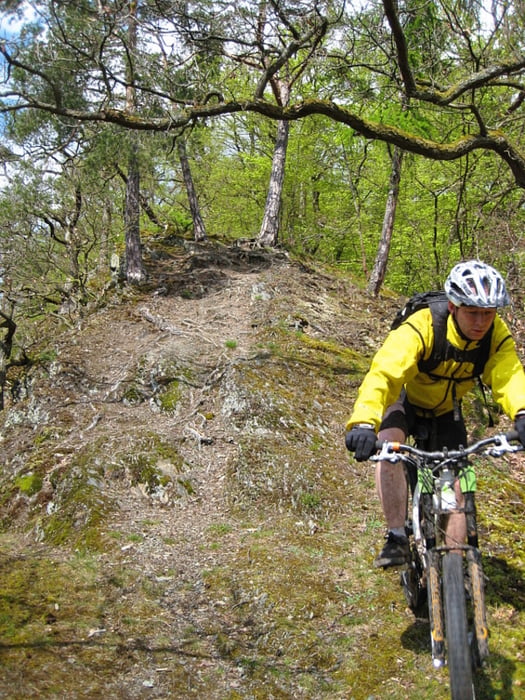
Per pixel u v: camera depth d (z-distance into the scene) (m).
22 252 11.44
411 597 3.85
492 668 3.51
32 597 4.16
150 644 3.79
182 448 6.61
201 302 12.30
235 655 3.73
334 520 5.43
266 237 17.11
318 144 20.08
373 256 20.39
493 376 3.47
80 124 8.45
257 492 5.73
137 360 8.73
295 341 9.73
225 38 8.48
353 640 3.80
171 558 4.82
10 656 3.51
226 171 21.34
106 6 7.96
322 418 7.29
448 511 3.17
